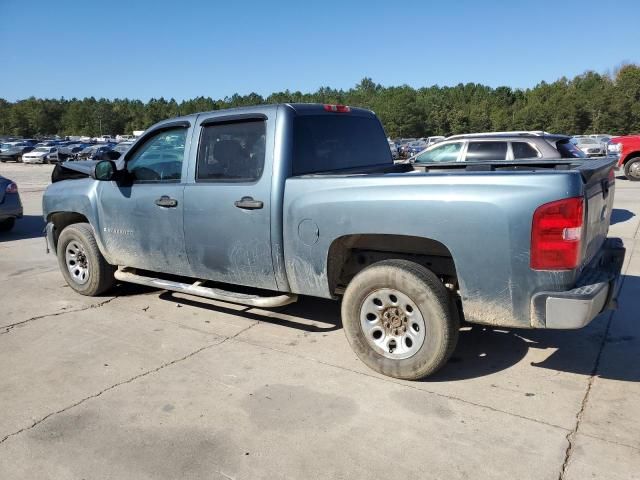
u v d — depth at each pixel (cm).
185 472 283
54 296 604
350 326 391
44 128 14312
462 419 327
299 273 409
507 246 323
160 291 613
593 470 275
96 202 546
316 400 354
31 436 320
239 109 444
